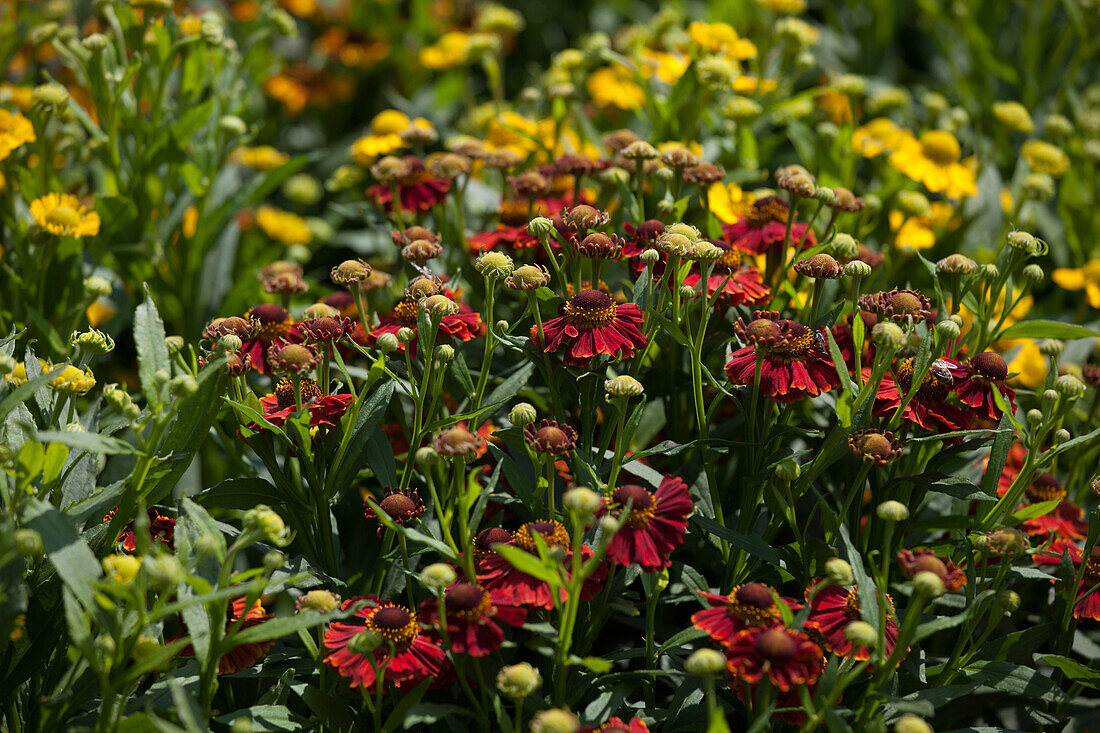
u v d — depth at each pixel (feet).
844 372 5.37
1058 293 10.42
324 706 5.26
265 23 11.18
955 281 6.50
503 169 8.50
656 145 9.39
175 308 9.50
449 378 7.15
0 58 10.82
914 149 9.75
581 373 6.25
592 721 5.25
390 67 16.11
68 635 5.56
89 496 5.32
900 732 4.51
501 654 5.74
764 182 10.65
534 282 5.79
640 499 5.16
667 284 5.98
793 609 5.20
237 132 9.50
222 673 5.29
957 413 6.09
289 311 8.63
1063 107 12.73
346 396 5.96
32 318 7.36
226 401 5.52
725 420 7.57
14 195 8.68
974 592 5.58
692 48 10.03
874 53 14.47
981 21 14.29
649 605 5.48
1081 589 6.06
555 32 17.81
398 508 5.56
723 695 5.75
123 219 8.87
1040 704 6.31
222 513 7.70
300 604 5.55
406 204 8.23
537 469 5.68
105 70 8.81
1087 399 8.57
